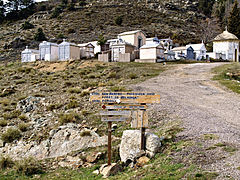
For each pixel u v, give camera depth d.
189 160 6.01
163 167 6.02
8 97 18.73
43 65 33.22
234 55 50.12
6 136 11.03
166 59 35.50
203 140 7.18
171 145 7.23
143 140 7.28
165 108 11.48
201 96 14.25
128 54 33.81
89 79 22.75
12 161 9.04
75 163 8.27
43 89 19.78
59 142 10.24
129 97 7.21
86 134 10.18
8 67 36.16
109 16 84.81
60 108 14.37
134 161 7.09
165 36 67.62
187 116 10.04
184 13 96.06
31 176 7.76
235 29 62.88
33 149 10.12
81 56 40.50
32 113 14.16
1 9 98.31
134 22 78.62
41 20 87.00
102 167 7.18
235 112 10.72
